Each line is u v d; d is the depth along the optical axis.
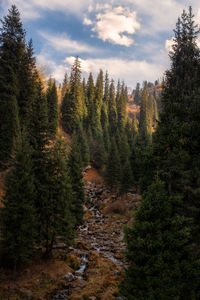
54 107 55.75
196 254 10.02
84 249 25.44
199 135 12.28
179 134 12.99
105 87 107.81
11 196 17.41
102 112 89.31
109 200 49.22
